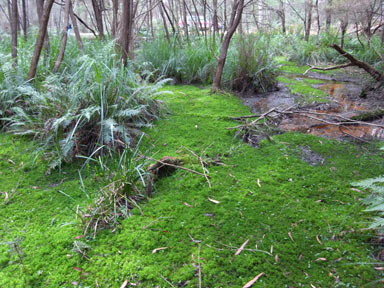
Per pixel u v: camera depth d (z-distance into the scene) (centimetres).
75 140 318
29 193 272
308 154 340
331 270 191
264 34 852
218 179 289
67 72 478
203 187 278
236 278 186
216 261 199
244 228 227
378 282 182
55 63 464
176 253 205
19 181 289
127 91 400
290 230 225
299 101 549
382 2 944
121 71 392
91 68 391
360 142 372
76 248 207
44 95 347
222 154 337
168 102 512
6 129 392
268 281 184
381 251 203
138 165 273
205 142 364
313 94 593
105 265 196
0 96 395
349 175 295
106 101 345
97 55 430
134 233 222
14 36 493
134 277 188
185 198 263
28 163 317
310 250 207
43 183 289
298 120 452
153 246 211
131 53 659
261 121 435
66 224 227
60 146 318
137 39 897
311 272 190
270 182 284
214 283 183
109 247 211
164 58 687
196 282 184
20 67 442
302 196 264
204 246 211
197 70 673
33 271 192
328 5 1022
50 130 331
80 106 334
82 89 342
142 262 198
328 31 1180
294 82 710
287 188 276
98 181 284
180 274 189
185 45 764
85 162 296
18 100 393
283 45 1092
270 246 210
